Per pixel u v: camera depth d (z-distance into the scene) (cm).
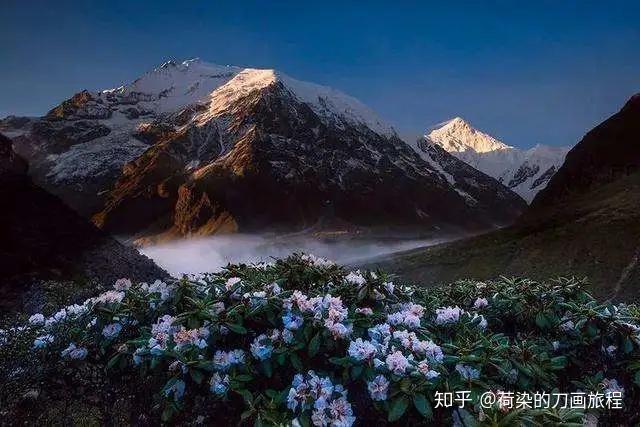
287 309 599
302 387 521
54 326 690
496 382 592
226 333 596
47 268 3575
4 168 4812
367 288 664
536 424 454
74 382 638
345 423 489
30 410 622
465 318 694
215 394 562
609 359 671
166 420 557
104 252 4375
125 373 627
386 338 564
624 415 631
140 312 671
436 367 538
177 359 557
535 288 768
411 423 549
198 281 679
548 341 718
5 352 641
